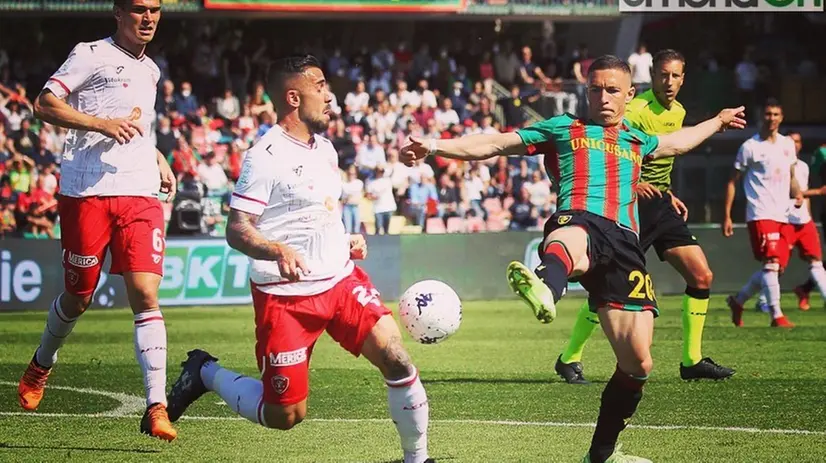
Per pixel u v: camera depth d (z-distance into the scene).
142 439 14.37
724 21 62.41
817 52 62.41
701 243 42.16
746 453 13.23
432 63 58.62
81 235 14.02
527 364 22.34
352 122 52.47
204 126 50.78
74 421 15.71
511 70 59.62
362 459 13.07
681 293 42.69
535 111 56.25
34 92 57.19
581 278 12.09
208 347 26.41
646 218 18.48
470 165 49.03
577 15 58.62
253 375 21.42
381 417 15.98
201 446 13.89
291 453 13.44
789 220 30.28
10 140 47.28
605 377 20.22
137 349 13.64
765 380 19.42
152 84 14.50
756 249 29.08
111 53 14.21
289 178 11.12
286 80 11.26
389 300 40.94
